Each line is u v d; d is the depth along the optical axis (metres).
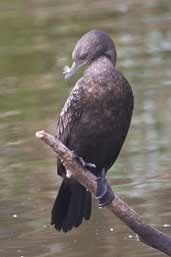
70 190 9.40
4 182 13.73
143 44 21.55
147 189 13.04
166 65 19.69
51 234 11.73
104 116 9.14
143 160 14.29
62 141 9.48
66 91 18.38
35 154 14.90
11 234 11.79
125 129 9.38
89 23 23.80
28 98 18.12
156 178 13.44
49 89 18.61
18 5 26.39
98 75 9.07
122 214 9.10
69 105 9.26
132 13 24.62
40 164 14.41
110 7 25.56
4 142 15.63
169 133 15.45
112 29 23.05
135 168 13.93
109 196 9.01
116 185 13.21
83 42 9.22
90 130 9.22
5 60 21.11
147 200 12.58
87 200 9.45
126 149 14.84
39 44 22.23
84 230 11.77
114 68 9.14
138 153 14.63
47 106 17.47
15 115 17.14
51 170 14.12
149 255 10.89
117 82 9.07
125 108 9.20
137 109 16.89
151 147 14.88
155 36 22.09
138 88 18.17
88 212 9.50
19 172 14.12
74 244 11.34
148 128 15.83
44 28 23.69
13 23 24.42
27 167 14.30
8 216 12.39
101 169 9.63
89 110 9.13
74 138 9.34
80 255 10.98
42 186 13.46
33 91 18.58
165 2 25.61
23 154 14.93
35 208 12.62
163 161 14.16
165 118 16.27
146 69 19.47
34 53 21.45
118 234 11.58
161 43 21.50
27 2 26.77
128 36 22.30
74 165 8.98
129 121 9.38
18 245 11.39
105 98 9.07
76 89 9.16
